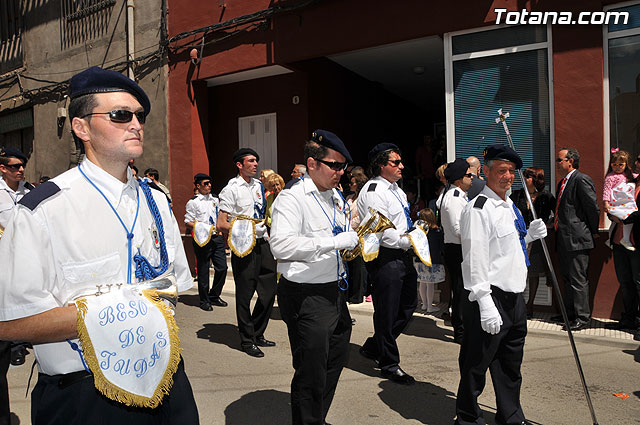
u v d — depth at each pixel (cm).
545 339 553
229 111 1072
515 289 319
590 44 613
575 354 342
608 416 362
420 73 1099
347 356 327
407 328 610
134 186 191
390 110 1267
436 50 917
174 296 181
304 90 972
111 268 172
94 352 157
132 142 177
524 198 625
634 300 561
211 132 1097
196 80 964
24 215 158
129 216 182
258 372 464
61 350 171
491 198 324
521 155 677
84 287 167
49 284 160
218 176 1093
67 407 170
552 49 642
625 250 559
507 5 653
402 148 1325
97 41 1106
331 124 1025
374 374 455
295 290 304
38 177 1265
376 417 367
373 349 483
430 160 1138
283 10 827
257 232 508
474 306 321
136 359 163
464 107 712
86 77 173
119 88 177
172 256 207
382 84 1201
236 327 631
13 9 1312
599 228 614
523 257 326
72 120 176
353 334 589
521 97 674
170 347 172
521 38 668
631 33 602
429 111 1505
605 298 607
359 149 1116
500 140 690
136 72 1039
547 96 657
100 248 170
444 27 699
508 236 318
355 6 770
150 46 1014
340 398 401
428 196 1126
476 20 675
